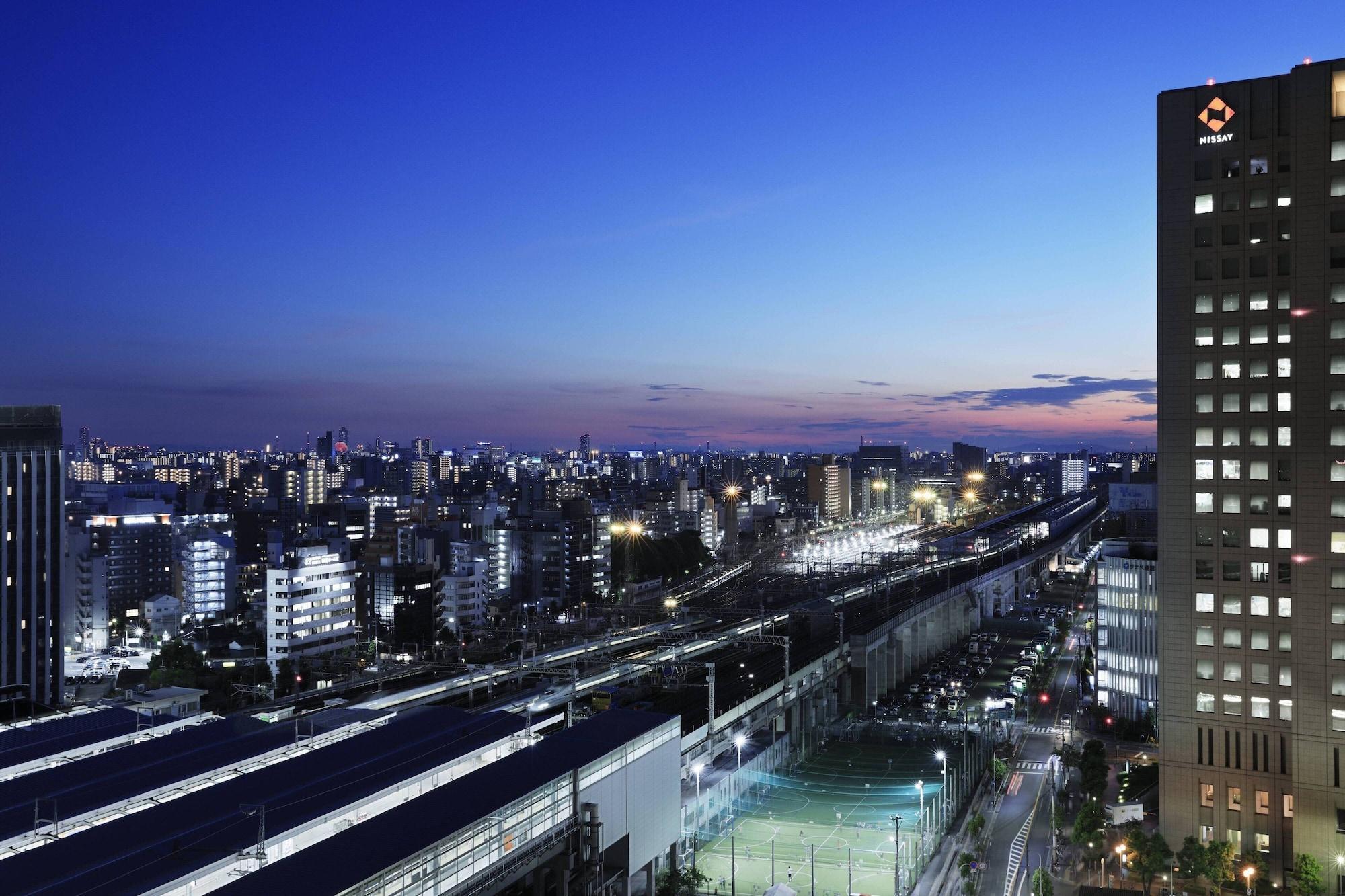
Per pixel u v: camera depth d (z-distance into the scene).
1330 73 134.50
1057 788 178.75
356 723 125.31
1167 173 142.38
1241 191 138.75
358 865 83.62
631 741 120.88
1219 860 131.25
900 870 143.50
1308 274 135.12
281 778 103.44
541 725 168.12
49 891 76.88
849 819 168.00
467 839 93.62
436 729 123.06
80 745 118.75
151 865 82.06
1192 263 141.12
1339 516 133.12
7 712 151.12
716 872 143.88
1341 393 133.50
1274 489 136.88
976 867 146.75
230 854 84.06
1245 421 138.38
